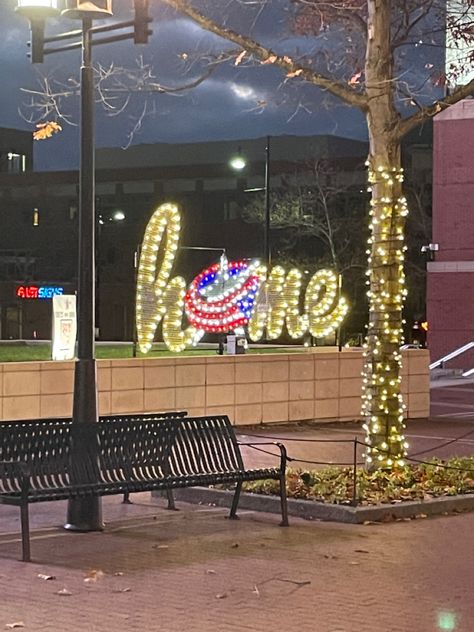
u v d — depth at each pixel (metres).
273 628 7.71
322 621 7.93
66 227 79.75
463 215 48.12
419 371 26.31
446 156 48.38
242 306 24.77
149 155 79.69
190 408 21.70
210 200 75.06
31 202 80.75
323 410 24.05
